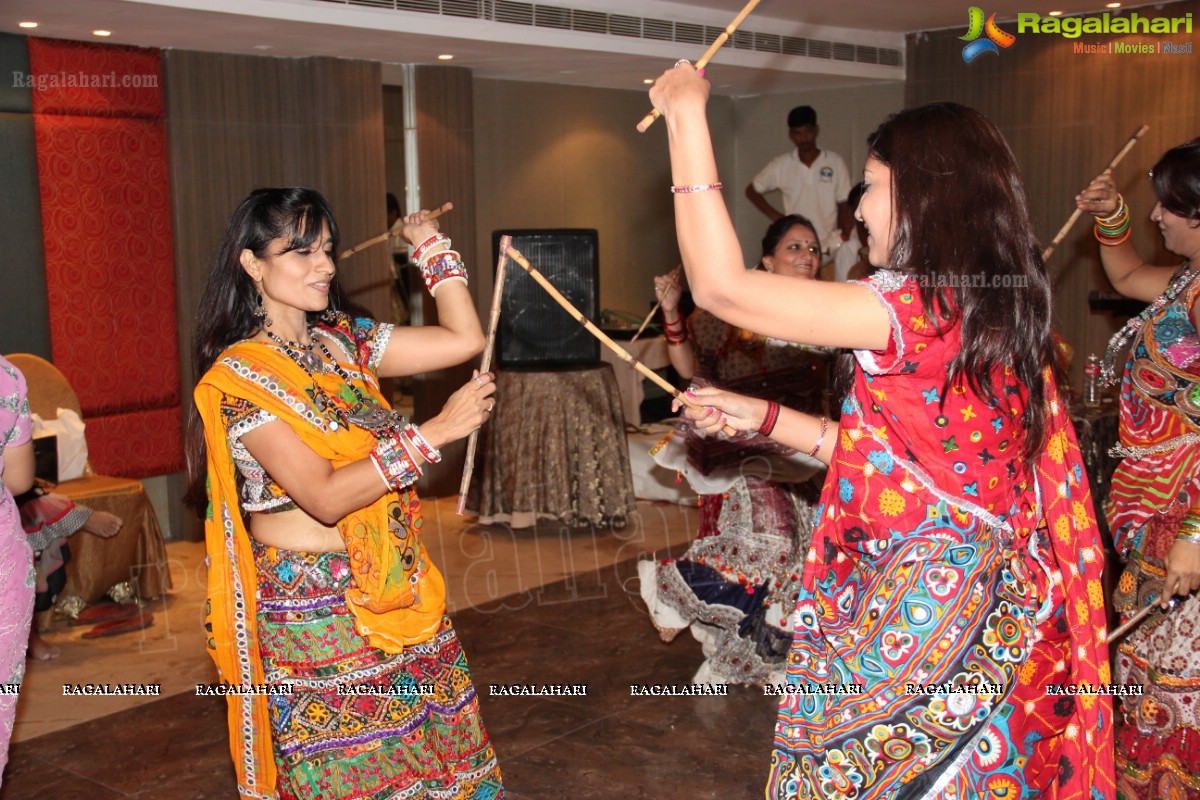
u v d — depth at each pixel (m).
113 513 4.64
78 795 3.09
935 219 1.66
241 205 2.18
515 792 3.05
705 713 3.56
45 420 4.76
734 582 3.63
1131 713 2.63
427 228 2.45
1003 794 1.73
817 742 1.79
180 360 5.62
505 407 5.85
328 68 5.84
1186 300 2.49
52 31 4.96
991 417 1.70
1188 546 2.34
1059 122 7.28
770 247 3.64
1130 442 2.67
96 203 5.28
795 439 2.09
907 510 1.73
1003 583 1.73
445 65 6.52
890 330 1.64
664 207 8.71
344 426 2.15
